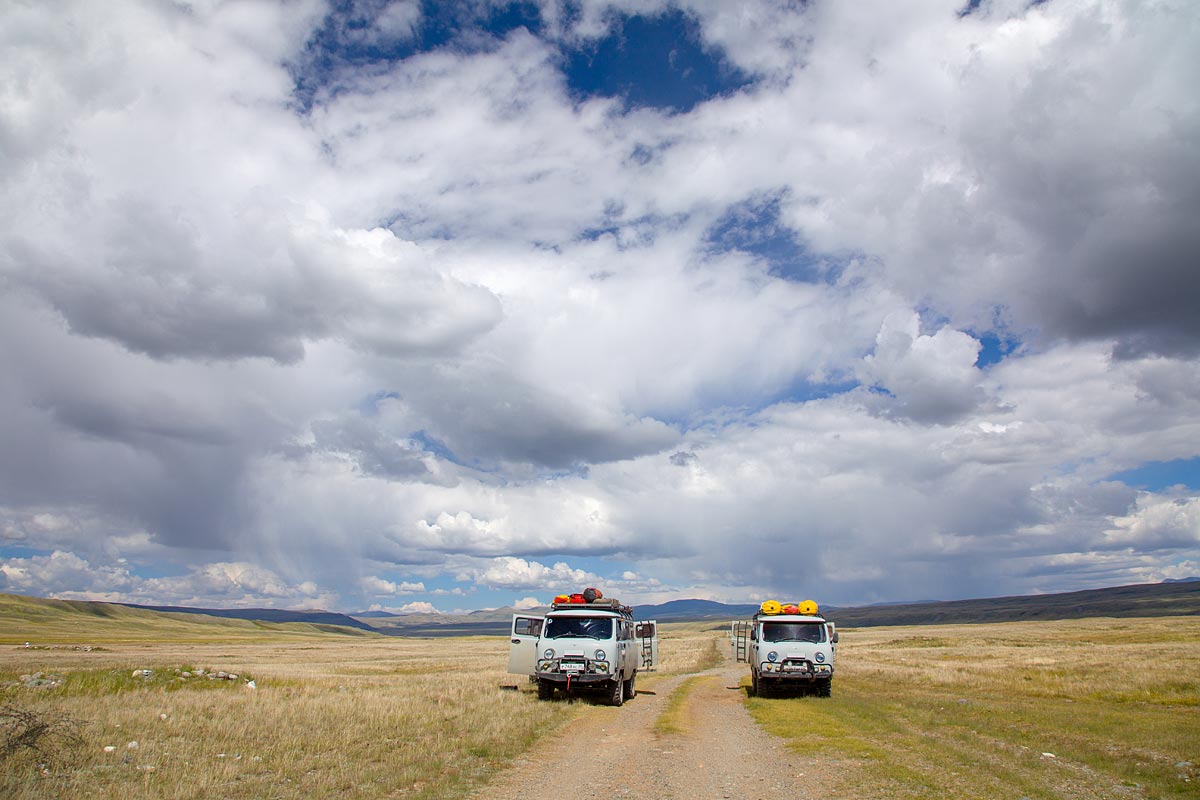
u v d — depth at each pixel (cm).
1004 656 5222
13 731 1275
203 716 1775
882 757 1405
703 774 1273
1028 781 1199
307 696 2334
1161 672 3222
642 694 2984
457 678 3581
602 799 1090
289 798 1044
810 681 2645
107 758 1269
